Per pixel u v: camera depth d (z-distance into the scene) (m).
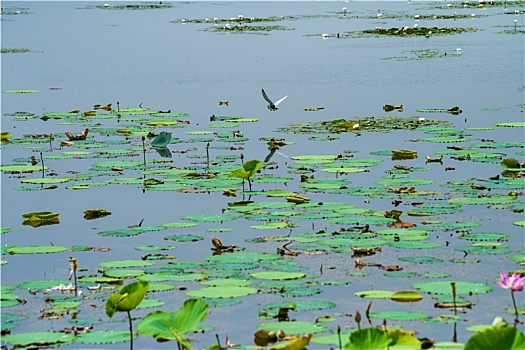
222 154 20.25
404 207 15.36
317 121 24.28
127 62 38.69
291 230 14.30
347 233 13.91
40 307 11.11
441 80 31.06
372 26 51.47
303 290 11.45
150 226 14.67
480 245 13.22
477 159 18.70
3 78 34.50
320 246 13.34
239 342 9.98
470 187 16.56
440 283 11.49
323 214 14.89
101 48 44.00
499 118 23.67
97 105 27.27
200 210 15.65
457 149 19.89
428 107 25.78
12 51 43.56
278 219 14.84
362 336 8.54
